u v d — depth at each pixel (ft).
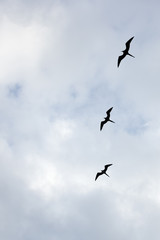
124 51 244.83
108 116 272.10
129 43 244.83
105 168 287.07
